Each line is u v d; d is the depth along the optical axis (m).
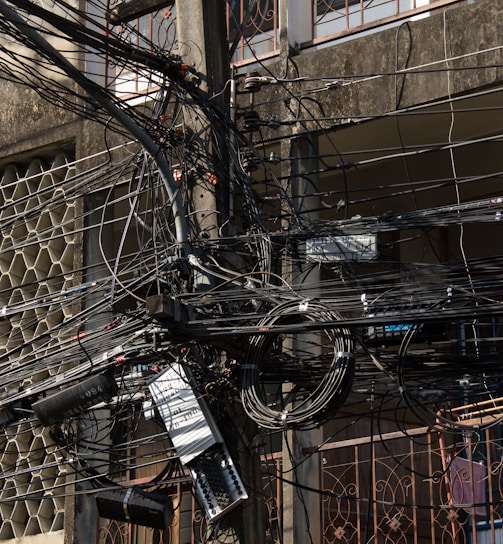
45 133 13.97
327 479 13.34
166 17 12.82
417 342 10.02
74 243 13.42
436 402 10.41
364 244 10.19
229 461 9.47
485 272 9.71
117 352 9.71
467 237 14.27
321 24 13.22
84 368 10.06
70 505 12.51
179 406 9.75
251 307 9.97
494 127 12.62
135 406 11.13
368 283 10.38
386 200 14.51
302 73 12.45
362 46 12.17
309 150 12.33
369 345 10.16
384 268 13.98
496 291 8.86
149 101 13.57
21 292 13.70
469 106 11.88
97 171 13.11
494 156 13.84
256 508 9.62
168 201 11.37
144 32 14.67
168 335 9.13
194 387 9.64
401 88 11.84
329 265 10.34
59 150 14.02
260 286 10.17
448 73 11.62
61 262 13.47
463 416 11.64
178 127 10.77
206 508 9.47
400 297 9.49
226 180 10.38
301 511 11.41
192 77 10.32
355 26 12.67
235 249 10.30
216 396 9.65
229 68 10.88
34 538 12.77
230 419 9.70
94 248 13.41
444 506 10.30
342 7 13.11
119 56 10.23
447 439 12.90
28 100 14.25
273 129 12.23
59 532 12.61
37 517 12.82
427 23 11.86
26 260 13.76
